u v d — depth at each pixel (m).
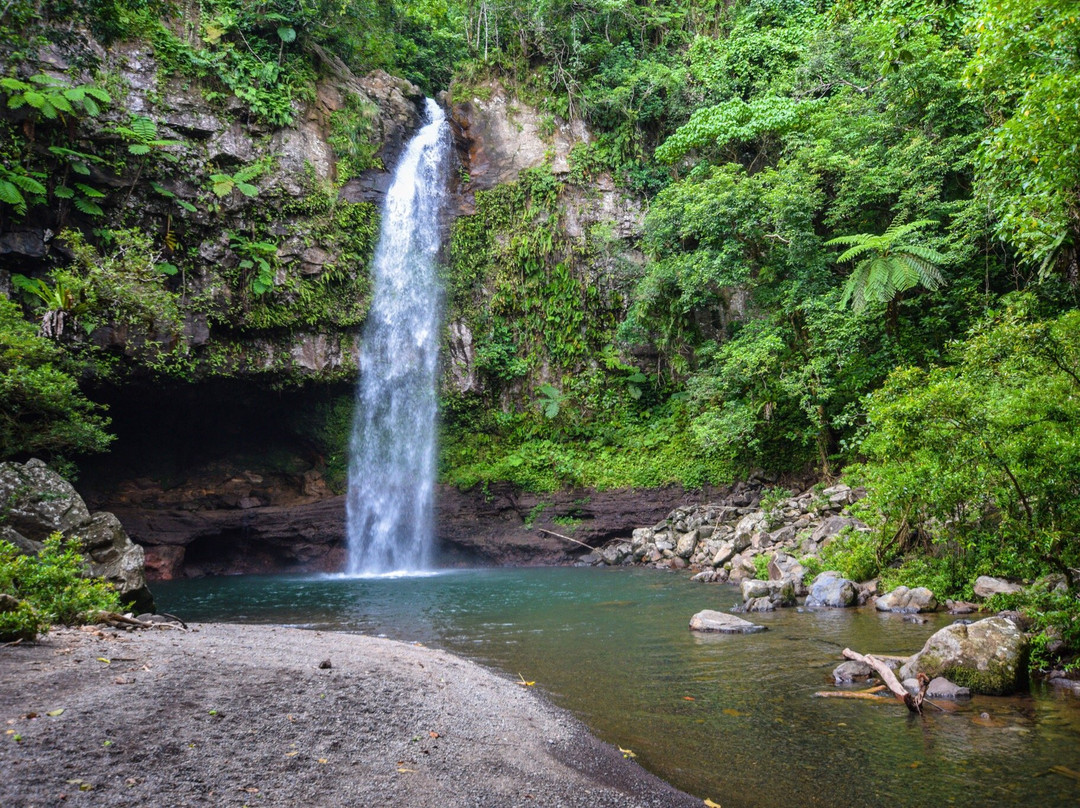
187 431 22.61
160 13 20.50
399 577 18.48
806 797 4.11
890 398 9.45
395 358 23.28
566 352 23.86
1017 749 4.72
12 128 17.42
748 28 24.84
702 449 20.28
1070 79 6.58
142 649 6.01
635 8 26.22
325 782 3.71
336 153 23.05
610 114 25.56
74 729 3.89
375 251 23.14
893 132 17.92
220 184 19.80
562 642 8.79
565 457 21.86
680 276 20.47
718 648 8.05
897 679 6.17
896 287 15.02
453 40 28.03
